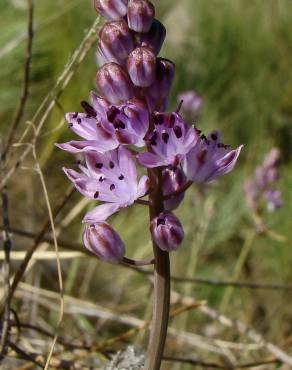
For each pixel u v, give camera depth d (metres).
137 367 0.15
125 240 0.28
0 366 0.16
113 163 0.11
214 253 0.27
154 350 0.12
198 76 0.34
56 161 0.26
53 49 0.30
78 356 0.16
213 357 0.20
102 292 0.25
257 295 0.25
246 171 0.29
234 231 0.27
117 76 0.11
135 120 0.11
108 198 0.11
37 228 0.26
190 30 0.36
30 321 0.20
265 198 0.21
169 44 0.36
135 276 0.25
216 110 0.33
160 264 0.11
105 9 0.11
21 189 0.26
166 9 0.36
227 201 0.28
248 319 0.24
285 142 0.33
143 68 0.11
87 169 0.12
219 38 0.36
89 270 0.23
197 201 0.23
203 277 0.26
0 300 0.17
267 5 0.36
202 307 0.19
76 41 0.30
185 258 0.27
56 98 0.16
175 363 0.20
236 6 0.36
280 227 0.27
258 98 0.34
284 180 0.29
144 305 0.24
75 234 0.26
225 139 0.33
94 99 0.11
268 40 0.35
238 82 0.34
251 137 0.33
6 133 0.28
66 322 0.21
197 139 0.11
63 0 0.31
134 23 0.11
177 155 0.11
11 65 0.29
